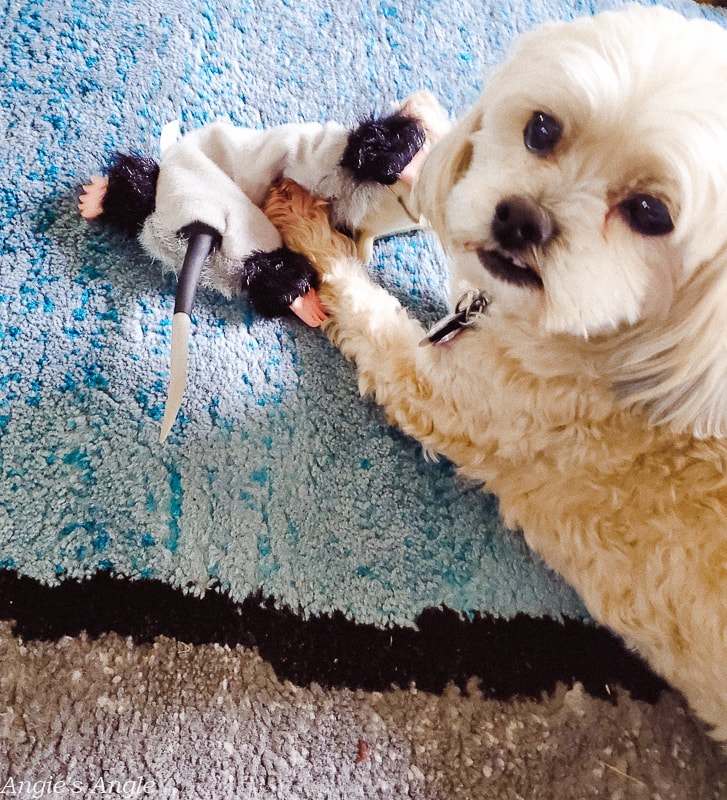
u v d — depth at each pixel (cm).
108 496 87
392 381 98
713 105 61
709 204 63
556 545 92
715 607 80
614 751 92
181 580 86
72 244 97
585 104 64
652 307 72
